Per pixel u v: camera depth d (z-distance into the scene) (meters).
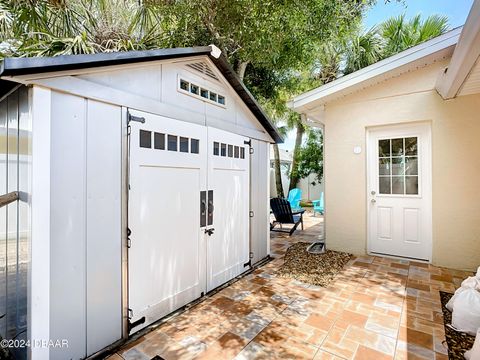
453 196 3.84
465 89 3.44
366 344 2.14
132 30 4.26
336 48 7.54
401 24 7.18
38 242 1.68
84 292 1.92
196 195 2.92
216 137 3.25
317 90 4.64
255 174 4.12
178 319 2.52
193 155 2.88
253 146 4.08
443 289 3.15
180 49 2.60
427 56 3.79
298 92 8.10
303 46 4.91
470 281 2.59
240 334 2.28
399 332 2.30
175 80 2.70
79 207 1.90
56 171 1.77
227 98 3.49
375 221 4.54
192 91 2.94
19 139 1.85
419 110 4.07
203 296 2.99
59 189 1.79
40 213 1.69
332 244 4.83
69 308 1.83
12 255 1.93
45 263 1.71
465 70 2.77
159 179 2.49
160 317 2.48
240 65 5.68
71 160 1.85
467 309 2.29
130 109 2.24
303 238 5.97
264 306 2.78
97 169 2.01
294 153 11.34
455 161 3.83
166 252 2.55
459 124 3.80
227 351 2.05
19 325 1.83
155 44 4.32
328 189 4.86
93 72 1.98
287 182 13.42
